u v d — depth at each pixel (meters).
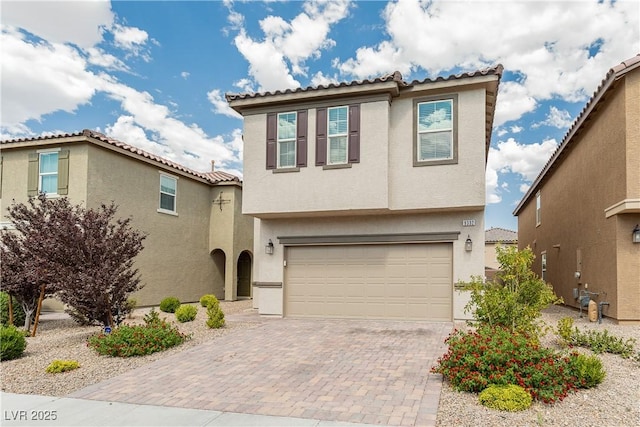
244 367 8.50
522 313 8.75
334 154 13.55
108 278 11.01
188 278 21.53
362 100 13.27
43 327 13.91
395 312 13.65
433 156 12.98
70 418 6.17
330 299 14.31
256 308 17.31
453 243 13.15
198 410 6.36
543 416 5.77
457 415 5.88
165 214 20.17
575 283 16.66
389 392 6.85
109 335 10.05
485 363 6.69
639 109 11.56
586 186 15.25
